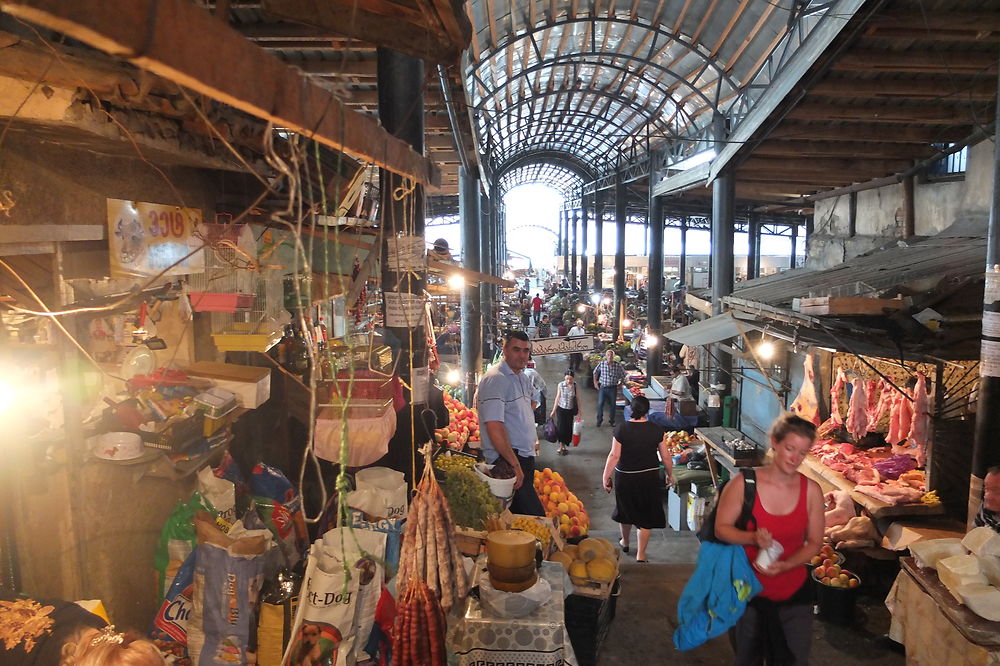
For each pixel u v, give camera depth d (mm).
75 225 2807
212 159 3232
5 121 2199
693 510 9555
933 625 3779
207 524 2859
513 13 10766
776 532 3182
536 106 20609
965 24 7176
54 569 2834
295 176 1336
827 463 7055
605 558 4301
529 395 5199
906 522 5516
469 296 14695
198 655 2754
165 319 4047
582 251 37688
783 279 11375
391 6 2641
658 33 11938
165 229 3527
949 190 10398
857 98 9383
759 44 10305
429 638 2490
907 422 6590
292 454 5184
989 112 9180
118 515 3146
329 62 7852
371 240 5547
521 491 5070
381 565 2908
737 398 12570
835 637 4512
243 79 1135
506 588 2898
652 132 18891
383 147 1908
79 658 1949
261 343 3896
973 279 5938
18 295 2650
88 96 2197
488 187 20984
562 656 2801
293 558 3484
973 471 4844
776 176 12977
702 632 3279
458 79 7262
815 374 8625
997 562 3600
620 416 16234
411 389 4043
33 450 2727
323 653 2570
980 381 4793
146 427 3107
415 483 4246
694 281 38688
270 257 4062
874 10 7012
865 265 9172
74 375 2891
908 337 6004
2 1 742
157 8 911
